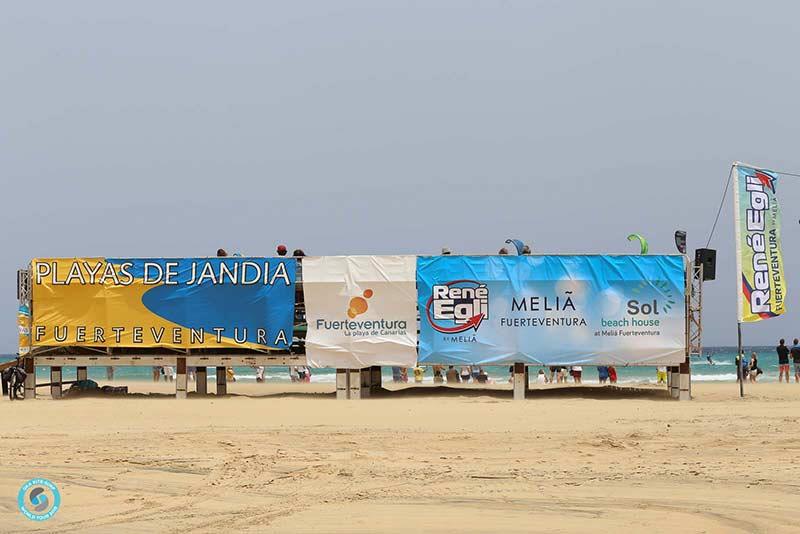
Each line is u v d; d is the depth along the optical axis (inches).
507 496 435.8
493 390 1052.5
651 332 895.1
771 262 914.7
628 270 900.0
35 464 536.4
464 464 521.7
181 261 933.8
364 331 913.5
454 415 747.4
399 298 912.9
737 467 500.7
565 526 378.3
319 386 1407.5
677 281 896.9
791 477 471.2
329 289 918.4
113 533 380.8
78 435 654.5
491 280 905.5
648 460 527.5
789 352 1491.1
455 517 395.5
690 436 614.9
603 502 420.5
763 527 373.1
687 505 412.2
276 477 490.6
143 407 826.2
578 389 1060.5
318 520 394.6
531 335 900.6
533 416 738.2
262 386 1414.9
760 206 908.6
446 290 908.6
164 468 520.1
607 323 898.1
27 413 787.4
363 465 521.0
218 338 926.4
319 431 661.3
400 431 657.0
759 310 911.7
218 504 429.4
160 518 404.2
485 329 904.9
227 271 930.1
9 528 392.2
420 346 908.0
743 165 904.9
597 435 624.4
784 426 657.0
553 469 502.9
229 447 591.2
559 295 902.4
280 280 924.0
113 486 472.7
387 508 414.3
